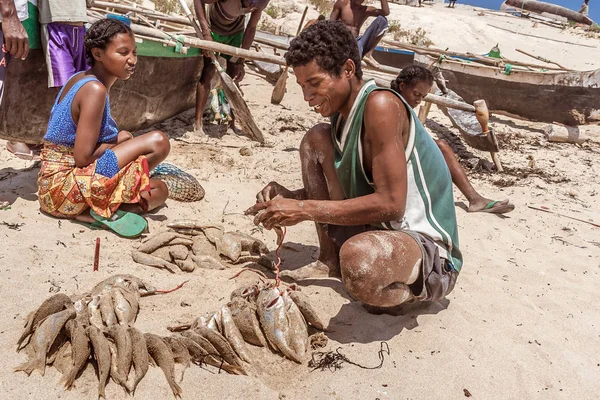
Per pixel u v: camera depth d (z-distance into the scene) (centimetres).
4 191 430
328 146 320
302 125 758
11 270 313
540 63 1744
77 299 291
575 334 319
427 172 298
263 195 339
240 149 613
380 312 315
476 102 644
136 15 732
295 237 413
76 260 339
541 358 291
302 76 271
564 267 415
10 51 400
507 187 609
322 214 283
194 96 737
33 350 249
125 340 246
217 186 500
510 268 400
